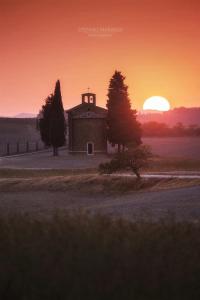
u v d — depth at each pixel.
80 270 17.52
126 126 165.12
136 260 18.86
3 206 78.88
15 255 19.44
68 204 81.81
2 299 15.70
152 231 24.75
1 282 16.52
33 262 18.42
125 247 20.59
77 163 145.12
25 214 31.33
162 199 63.31
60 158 163.62
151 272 17.52
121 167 97.69
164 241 22.41
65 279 16.70
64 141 175.12
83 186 97.25
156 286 16.17
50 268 17.70
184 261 19.12
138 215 46.38
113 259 18.94
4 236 23.25
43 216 31.08
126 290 15.86
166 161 139.62
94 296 15.50
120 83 166.88
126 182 95.62
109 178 98.75
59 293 15.76
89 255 19.23
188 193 67.44
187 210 49.50
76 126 174.62
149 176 98.56
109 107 167.62
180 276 17.23
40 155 178.38
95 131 173.00
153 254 20.05
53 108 173.62
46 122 180.38
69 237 22.48
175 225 26.41
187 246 21.78
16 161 153.88
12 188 100.56
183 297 15.80
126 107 166.38
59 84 173.88
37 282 16.47
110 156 168.25
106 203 75.69
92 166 135.38
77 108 175.38
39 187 99.94
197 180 90.00
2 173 125.00
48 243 21.28
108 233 23.80
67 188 97.38
